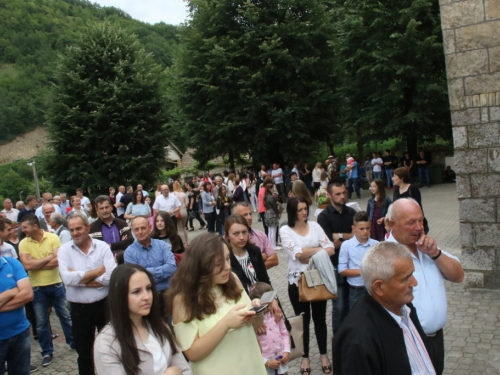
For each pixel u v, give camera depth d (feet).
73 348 21.03
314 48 82.12
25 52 359.87
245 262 13.99
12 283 13.75
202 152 93.15
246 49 79.92
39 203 54.49
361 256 15.75
